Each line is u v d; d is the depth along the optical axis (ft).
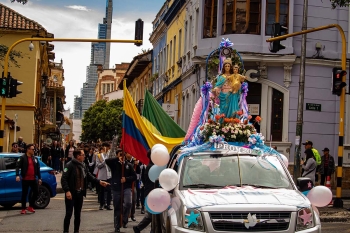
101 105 239.50
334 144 94.17
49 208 65.57
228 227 28.53
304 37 75.87
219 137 35.53
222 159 34.30
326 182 81.97
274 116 92.63
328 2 94.73
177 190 32.42
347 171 94.17
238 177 33.17
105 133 230.27
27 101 135.74
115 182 47.55
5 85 77.25
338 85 66.13
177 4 125.90
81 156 44.45
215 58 48.96
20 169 61.98
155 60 163.73
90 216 58.34
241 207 28.73
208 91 42.19
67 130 147.43
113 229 48.85
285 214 29.01
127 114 48.55
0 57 98.27
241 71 46.34
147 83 177.88
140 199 65.87
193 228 29.01
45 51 164.55
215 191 31.45
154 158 37.93
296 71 92.53
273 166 34.19
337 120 94.27
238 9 91.71
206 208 28.96
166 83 142.00
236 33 91.56
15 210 63.57
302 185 33.76
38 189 62.18
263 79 91.97
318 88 93.61
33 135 136.77
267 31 91.76
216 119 37.81
